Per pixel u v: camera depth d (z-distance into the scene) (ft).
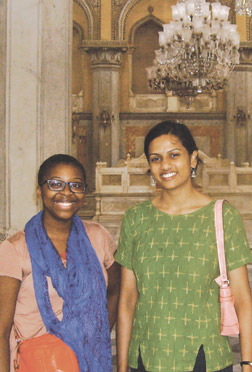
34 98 16.55
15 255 6.83
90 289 6.98
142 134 68.18
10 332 6.87
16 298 6.81
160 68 42.88
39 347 6.67
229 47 40.93
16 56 16.34
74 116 65.82
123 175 46.03
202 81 40.73
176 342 6.72
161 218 7.15
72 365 6.67
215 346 6.78
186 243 6.90
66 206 7.09
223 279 6.86
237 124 66.28
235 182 44.93
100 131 66.90
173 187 7.11
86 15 66.64
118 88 67.67
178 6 39.78
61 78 17.03
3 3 16.24
